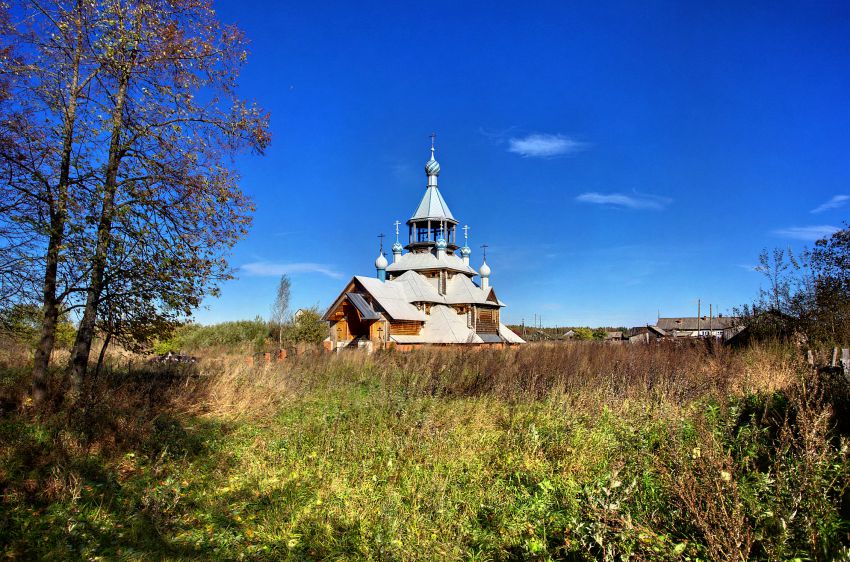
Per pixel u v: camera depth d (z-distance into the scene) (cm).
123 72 1302
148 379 1644
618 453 836
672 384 1438
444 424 1105
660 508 625
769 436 856
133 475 857
